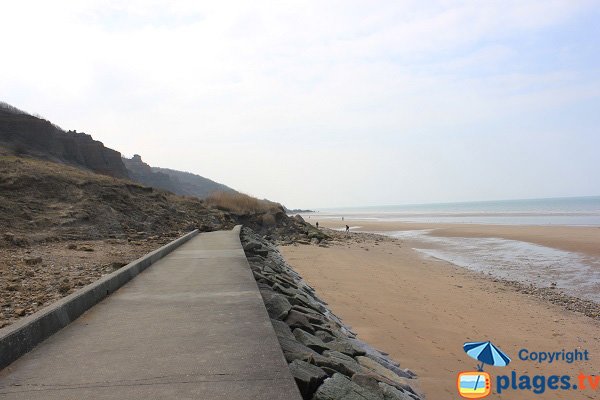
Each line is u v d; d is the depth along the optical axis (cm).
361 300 1205
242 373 338
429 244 3173
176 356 376
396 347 823
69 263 984
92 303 566
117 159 5978
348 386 387
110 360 369
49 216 1642
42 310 459
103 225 1758
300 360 406
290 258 2091
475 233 3881
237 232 2009
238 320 487
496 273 1888
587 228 3984
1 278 779
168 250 1177
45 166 2322
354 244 3036
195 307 550
